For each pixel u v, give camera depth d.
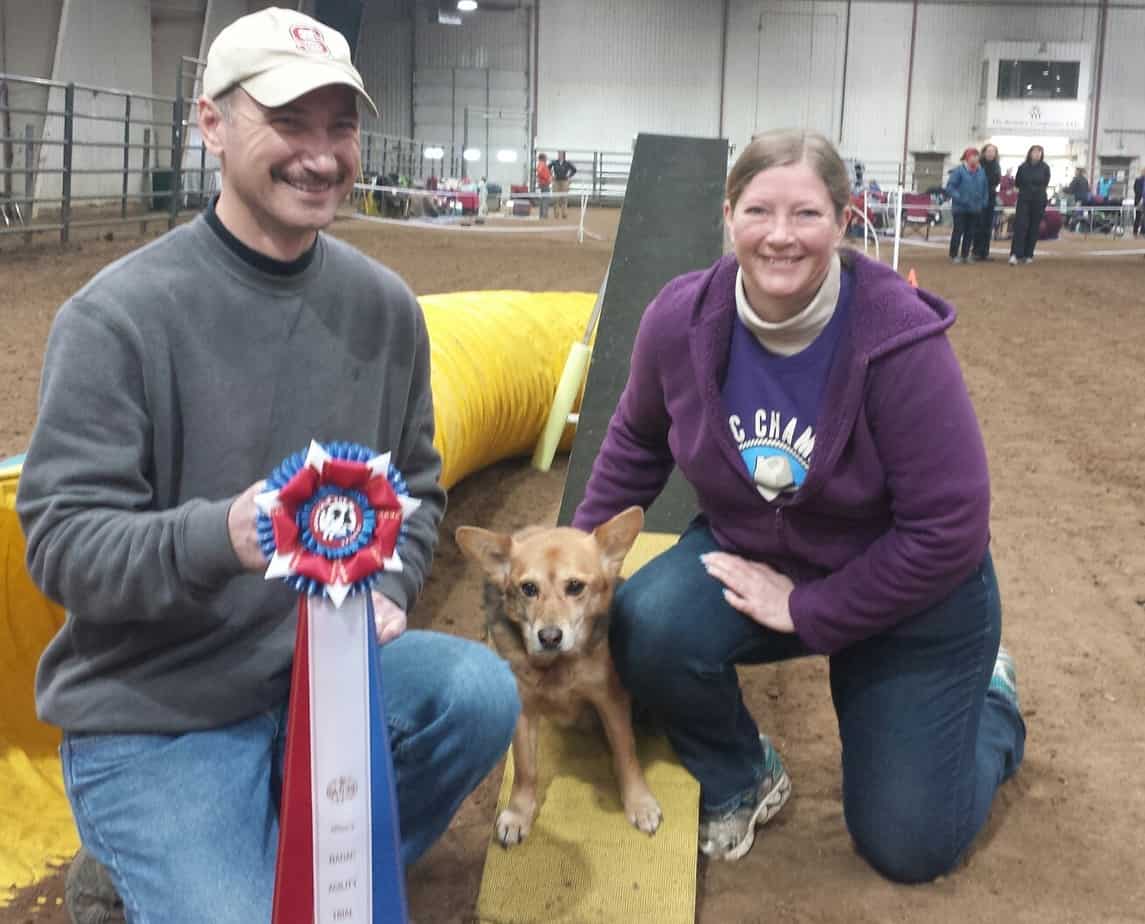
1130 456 6.75
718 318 2.62
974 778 2.82
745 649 2.82
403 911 2.11
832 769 3.44
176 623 2.15
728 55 37.38
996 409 7.91
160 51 26.03
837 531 2.72
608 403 4.59
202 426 2.13
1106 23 36.66
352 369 2.32
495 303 6.54
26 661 3.14
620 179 38.00
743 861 3.00
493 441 5.89
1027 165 18.36
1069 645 4.26
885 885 2.88
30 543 2.02
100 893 2.47
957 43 36.91
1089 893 2.86
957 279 16.06
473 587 4.71
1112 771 3.42
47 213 19.52
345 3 18.69
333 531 1.94
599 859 2.76
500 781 3.33
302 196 2.12
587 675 2.81
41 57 21.05
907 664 2.73
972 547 2.55
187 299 2.11
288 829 2.01
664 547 3.68
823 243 2.42
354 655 2.00
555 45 37.66
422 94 38.00
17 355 8.30
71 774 2.21
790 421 2.61
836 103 37.44
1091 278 16.48
